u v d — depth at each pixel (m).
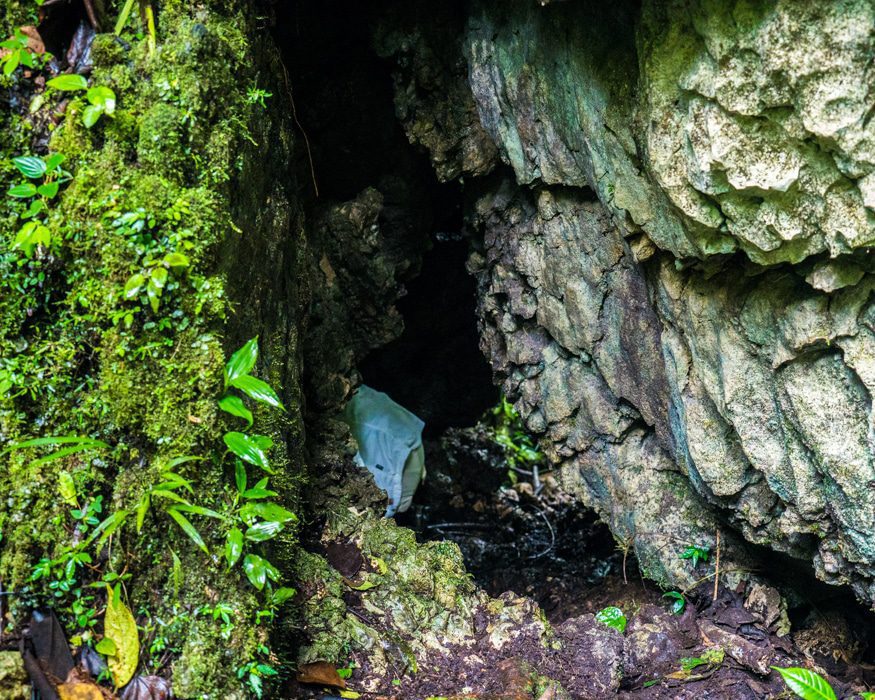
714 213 1.40
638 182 1.56
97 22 1.40
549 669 1.65
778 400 1.57
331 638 1.55
